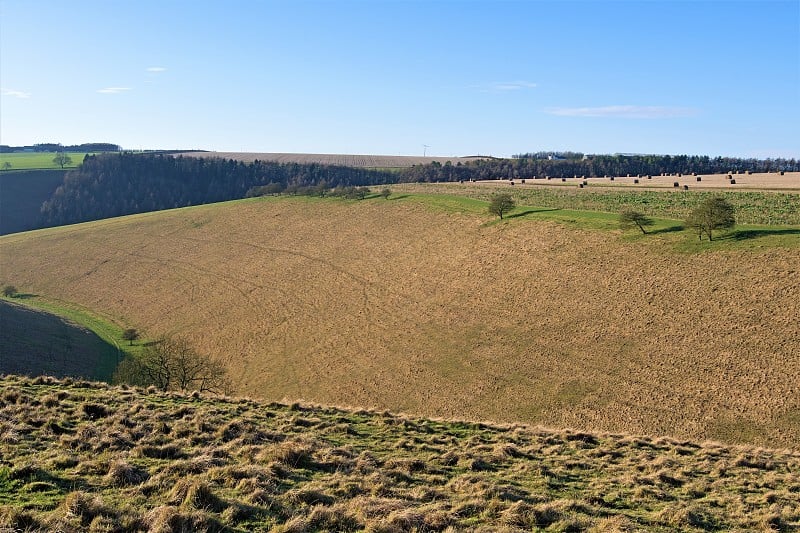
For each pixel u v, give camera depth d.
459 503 13.81
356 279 85.81
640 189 113.38
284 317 76.94
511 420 44.69
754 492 17.33
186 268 102.88
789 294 50.88
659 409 42.09
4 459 13.91
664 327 52.59
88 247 121.56
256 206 137.75
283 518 11.87
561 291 65.25
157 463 14.93
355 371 58.81
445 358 58.03
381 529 11.57
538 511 13.49
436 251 88.38
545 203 103.25
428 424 23.69
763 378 42.16
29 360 56.22
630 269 64.75
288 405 25.08
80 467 13.67
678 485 17.64
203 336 75.44
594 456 20.70
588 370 49.75
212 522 10.98
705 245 64.50
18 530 9.88
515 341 58.03
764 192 93.06
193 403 23.78
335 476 15.27
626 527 13.24
